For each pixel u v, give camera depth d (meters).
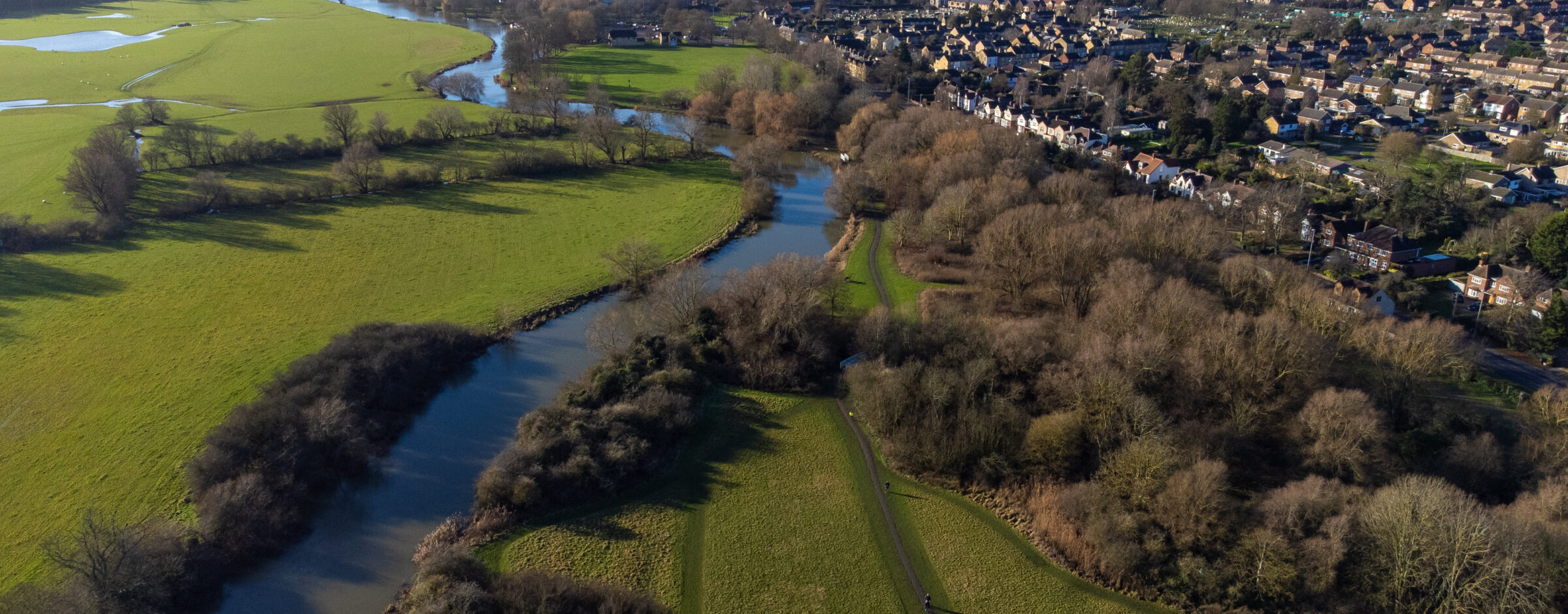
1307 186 186.62
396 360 112.50
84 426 102.62
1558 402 96.38
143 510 87.50
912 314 133.00
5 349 120.12
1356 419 89.44
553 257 158.00
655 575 82.94
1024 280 133.75
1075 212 149.62
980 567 84.69
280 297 138.50
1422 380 105.19
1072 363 104.06
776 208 192.12
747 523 90.44
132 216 171.88
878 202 191.75
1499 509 78.50
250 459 91.25
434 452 102.25
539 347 127.31
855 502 93.81
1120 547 82.06
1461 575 71.25
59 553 76.88
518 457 94.25
